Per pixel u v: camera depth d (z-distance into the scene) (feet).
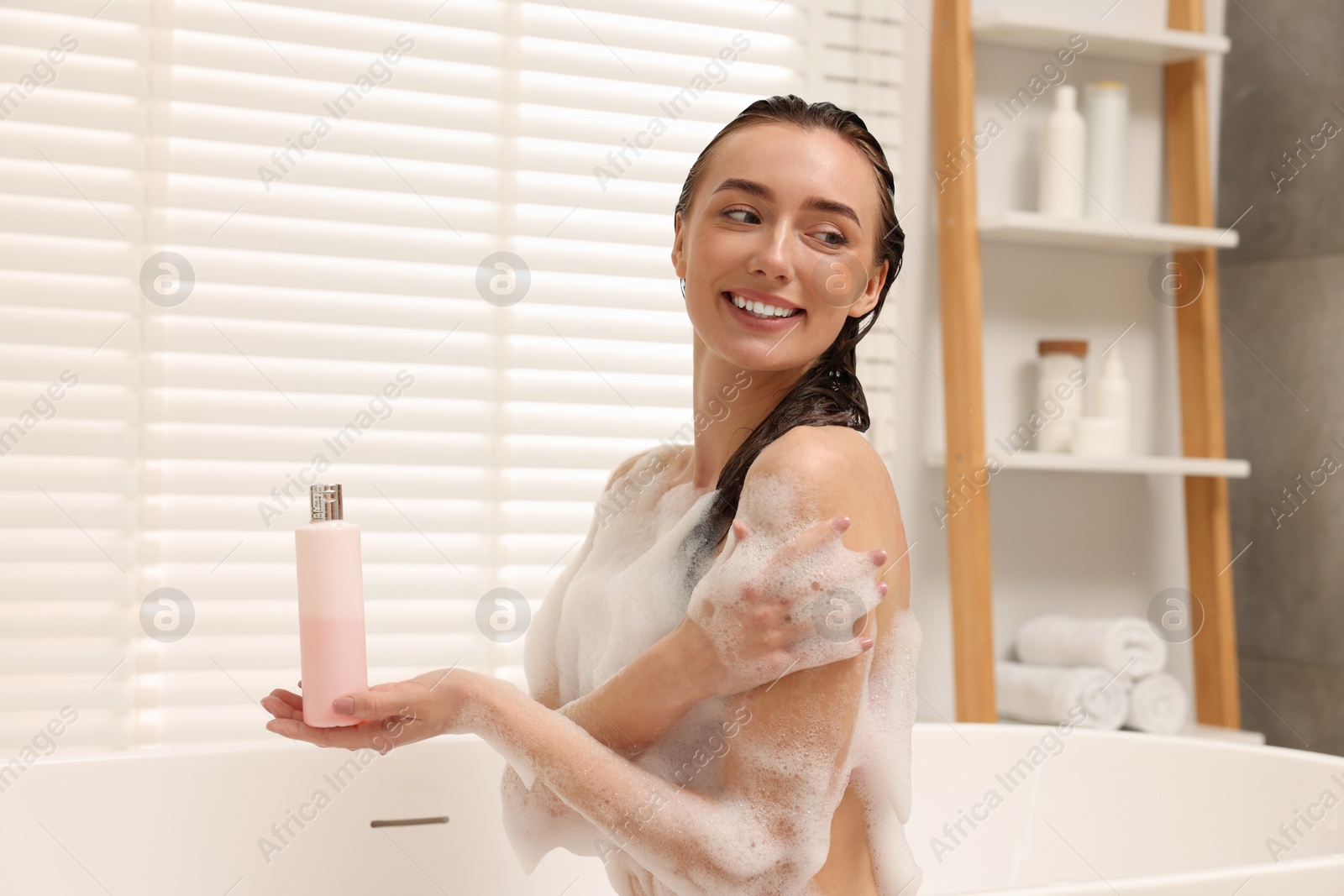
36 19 5.08
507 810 3.43
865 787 3.02
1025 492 6.47
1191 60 6.68
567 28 5.76
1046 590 6.49
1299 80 6.69
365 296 5.50
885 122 6.18
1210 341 6.54
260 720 5.30
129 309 5.17
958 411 5.93
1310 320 6.63
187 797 4.50
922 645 6.21
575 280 5.79
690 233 3.24
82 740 5.08
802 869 2.72
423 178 5.56
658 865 2.75
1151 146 6.82
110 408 5.13
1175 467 6.14
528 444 5.69
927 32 6.32
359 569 2.90
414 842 4.68
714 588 2.72
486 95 5.64
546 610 3.89
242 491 5.30
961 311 5.91
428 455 5.54
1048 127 6.26
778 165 3.05
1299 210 6.70
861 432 3.20
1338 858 3.27
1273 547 6.88
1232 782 4.83
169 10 5.22
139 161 5.19
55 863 4.31
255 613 5.30
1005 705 6.05
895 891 3.06
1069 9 6.64
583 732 2.86
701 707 2.97
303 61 5.40
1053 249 6.55
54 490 5.06
